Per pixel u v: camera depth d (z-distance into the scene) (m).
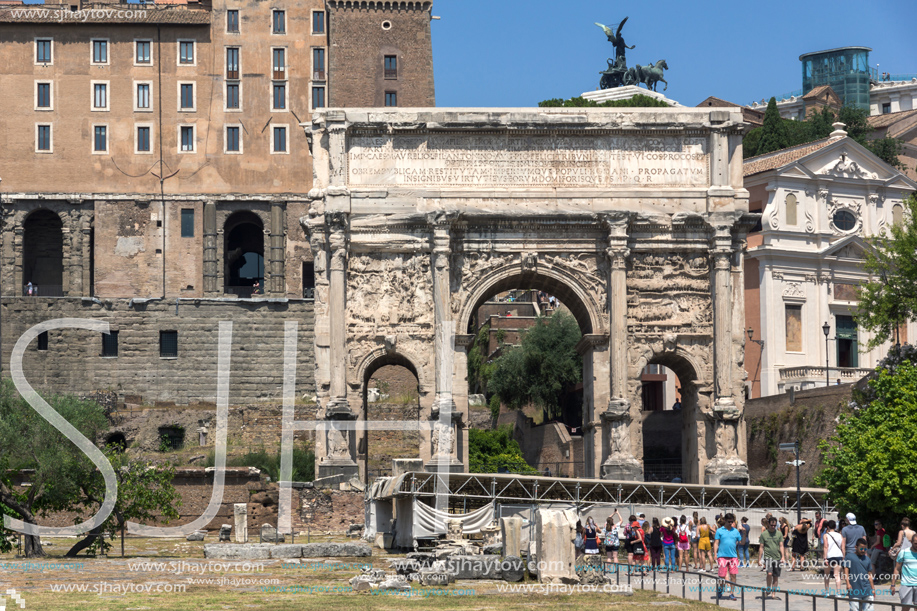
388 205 83.44
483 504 72.12
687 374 85.94
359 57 136.38
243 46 136.38
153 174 134.00
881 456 53.91
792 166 106.94
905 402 56.56
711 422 83.56
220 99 135.50
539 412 127.62
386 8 137.75
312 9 137.88
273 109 135.88
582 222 83.56
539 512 50.47
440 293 82.19
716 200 84.06
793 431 92.19
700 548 58.16
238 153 135.00
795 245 106.75
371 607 41.44
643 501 73.38
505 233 83.94
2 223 131.75
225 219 134.88
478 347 141.50
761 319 105.62
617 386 82.12
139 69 135.12
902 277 85.50
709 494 74.31
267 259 134.38
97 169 133.38
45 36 134.50
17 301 129.12
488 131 84.19
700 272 85.06
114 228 132.88
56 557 61.12
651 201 84.31
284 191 135.00
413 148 84.44
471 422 131.50
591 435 84.44
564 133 84.56
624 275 83.19
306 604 42.25
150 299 131.12
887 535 54.16
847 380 102.06
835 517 71.88
